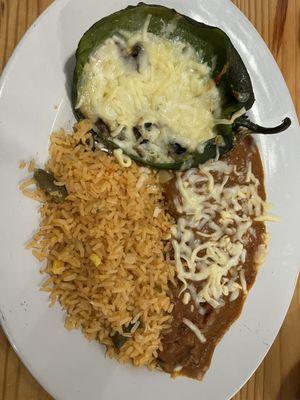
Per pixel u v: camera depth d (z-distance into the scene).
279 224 0.22
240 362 0.21
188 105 0.19
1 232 0.18
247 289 0.21
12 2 0.19
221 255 0.20
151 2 0.20
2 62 0.19
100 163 0.19
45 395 0.19
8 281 0.17
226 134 0.20
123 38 0.19
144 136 0.19
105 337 0.19
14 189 0.18
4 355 0.18
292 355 0.23
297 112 0.24
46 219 0.18
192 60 0.19
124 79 0.19
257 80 0.22
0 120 0.18
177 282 0.20
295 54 0.24
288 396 0.22
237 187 0.21
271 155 0.22
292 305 0.23
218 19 0.21
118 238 0.19
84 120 0.19
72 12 0.19
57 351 0.18
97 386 0.19
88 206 0.19
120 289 0.19
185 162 0.20
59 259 0.18
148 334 0.19
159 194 0.20
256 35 0.22
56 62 0.19
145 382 0.20
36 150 0.18
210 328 0.20
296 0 0.24
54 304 0.18
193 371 0.20
